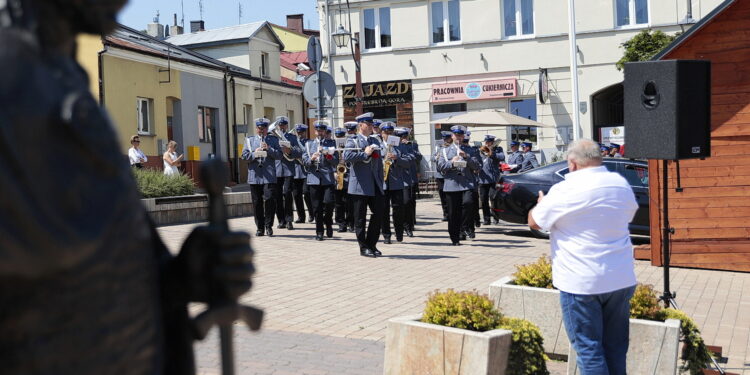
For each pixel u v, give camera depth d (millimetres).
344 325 7070
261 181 14047
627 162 13945
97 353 948
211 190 1157
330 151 13664
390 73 30156
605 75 27734
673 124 7023
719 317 7957
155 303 1098
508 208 14586
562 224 4719
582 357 4664
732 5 10688
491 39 28938
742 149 10836
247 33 36375
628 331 4797
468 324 4875
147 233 1082
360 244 11688
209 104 31469
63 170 851
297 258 11414
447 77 29594
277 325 7023
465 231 14312
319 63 16094
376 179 11539
